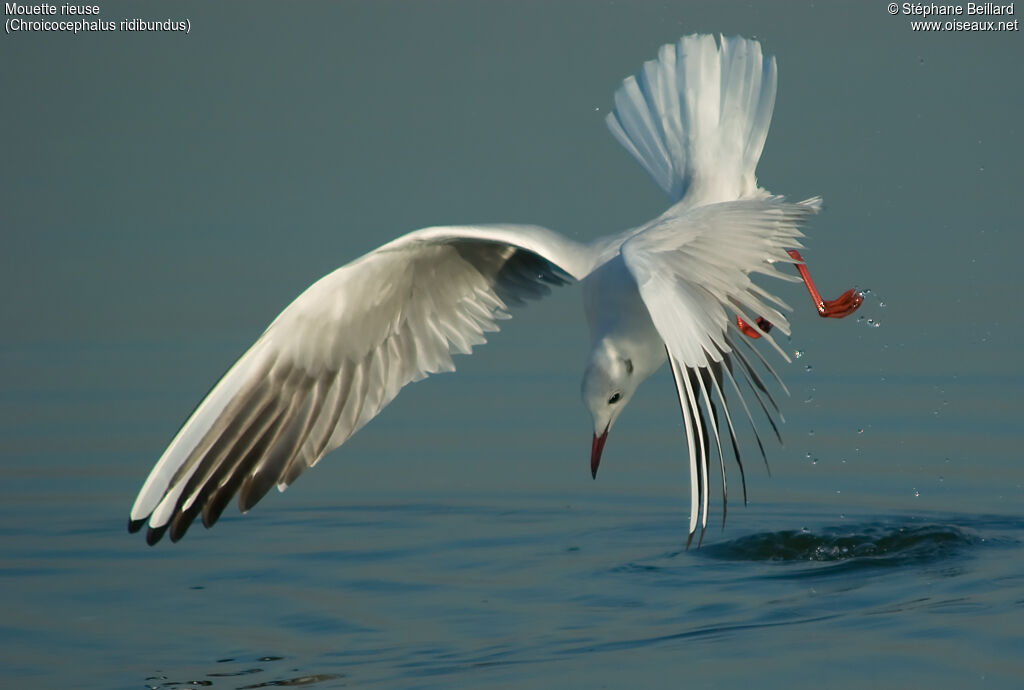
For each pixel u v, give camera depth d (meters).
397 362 10.91
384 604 10.64
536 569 11.56
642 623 9.95
